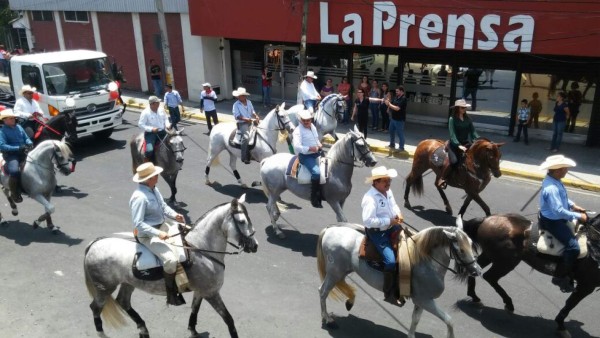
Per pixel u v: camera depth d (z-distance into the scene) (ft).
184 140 57.77
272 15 62.85
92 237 34.40
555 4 45.39
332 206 32.27
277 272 29.86
